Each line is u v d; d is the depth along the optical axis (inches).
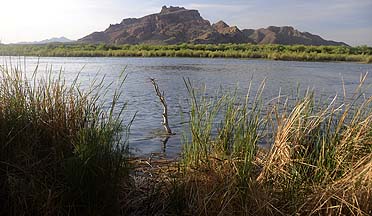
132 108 561.9
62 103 216.4
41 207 171.0
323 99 641.6
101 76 1066.7
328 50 2856.8
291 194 181.9
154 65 1792.6
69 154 192.7
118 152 193.3
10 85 218.8
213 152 209.2
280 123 209.6
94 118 214.5
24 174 184.2
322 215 177.2
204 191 184.9
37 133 202.5
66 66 1448.1
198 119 219.3
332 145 206.4
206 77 1162.0
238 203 177.8
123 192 195.8
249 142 200.1
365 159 193.6
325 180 187.6
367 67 1797.5
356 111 230.2
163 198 195.2
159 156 305.4
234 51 2992.1
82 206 174.7
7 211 175.6
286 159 196.1
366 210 175.3
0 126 193.3
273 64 1998.0
